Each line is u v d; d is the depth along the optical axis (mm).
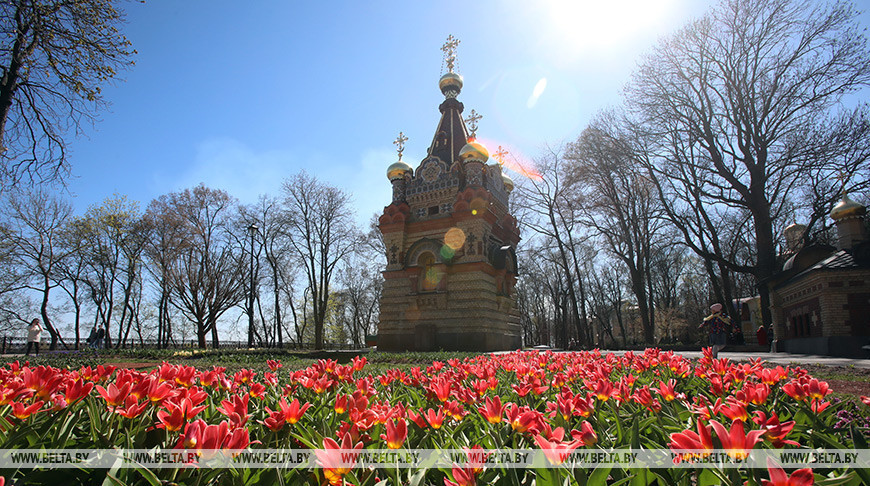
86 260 38625
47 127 16141
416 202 31922
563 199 38312
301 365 15531
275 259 43000
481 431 3164
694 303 56094
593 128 33000
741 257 46750
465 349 26906
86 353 24016
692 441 2100
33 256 36094
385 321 29812
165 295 38281
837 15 25406
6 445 2359
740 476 2238
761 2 26656
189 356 23094
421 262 30078
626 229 34312
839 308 20203
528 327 77438
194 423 2244
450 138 33812
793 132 27188
